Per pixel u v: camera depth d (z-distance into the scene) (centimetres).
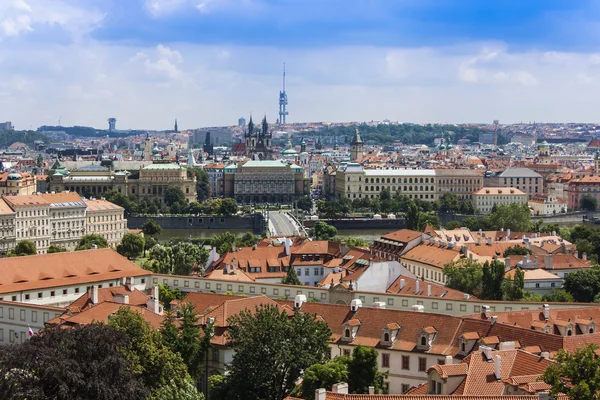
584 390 16488
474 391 18450
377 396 17275
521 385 18162
